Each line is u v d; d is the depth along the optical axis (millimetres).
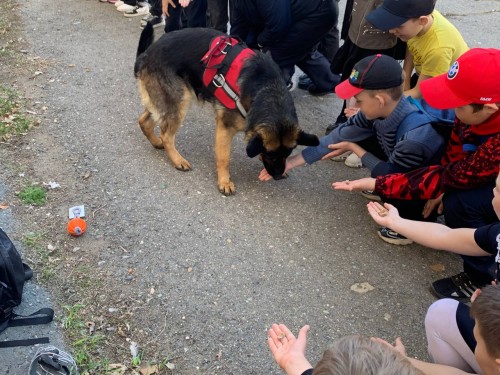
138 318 2912
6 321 2787
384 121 3414
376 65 3229
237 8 4609
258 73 3693
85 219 3590
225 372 2656
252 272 3262
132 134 4594
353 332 2916
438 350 2441
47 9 7262
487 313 1762
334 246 3510
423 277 3297
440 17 3773
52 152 4270
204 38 3838
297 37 4645
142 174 4086
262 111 3607
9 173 3973
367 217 3787
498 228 2430
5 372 2572
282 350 2209
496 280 2400
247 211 3775
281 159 3703
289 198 3939
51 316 2846
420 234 2756
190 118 4891
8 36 6336
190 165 4176
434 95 2789
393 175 3254
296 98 5383
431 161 3307
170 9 5852
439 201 3395
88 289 3066
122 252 3348
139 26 6926
